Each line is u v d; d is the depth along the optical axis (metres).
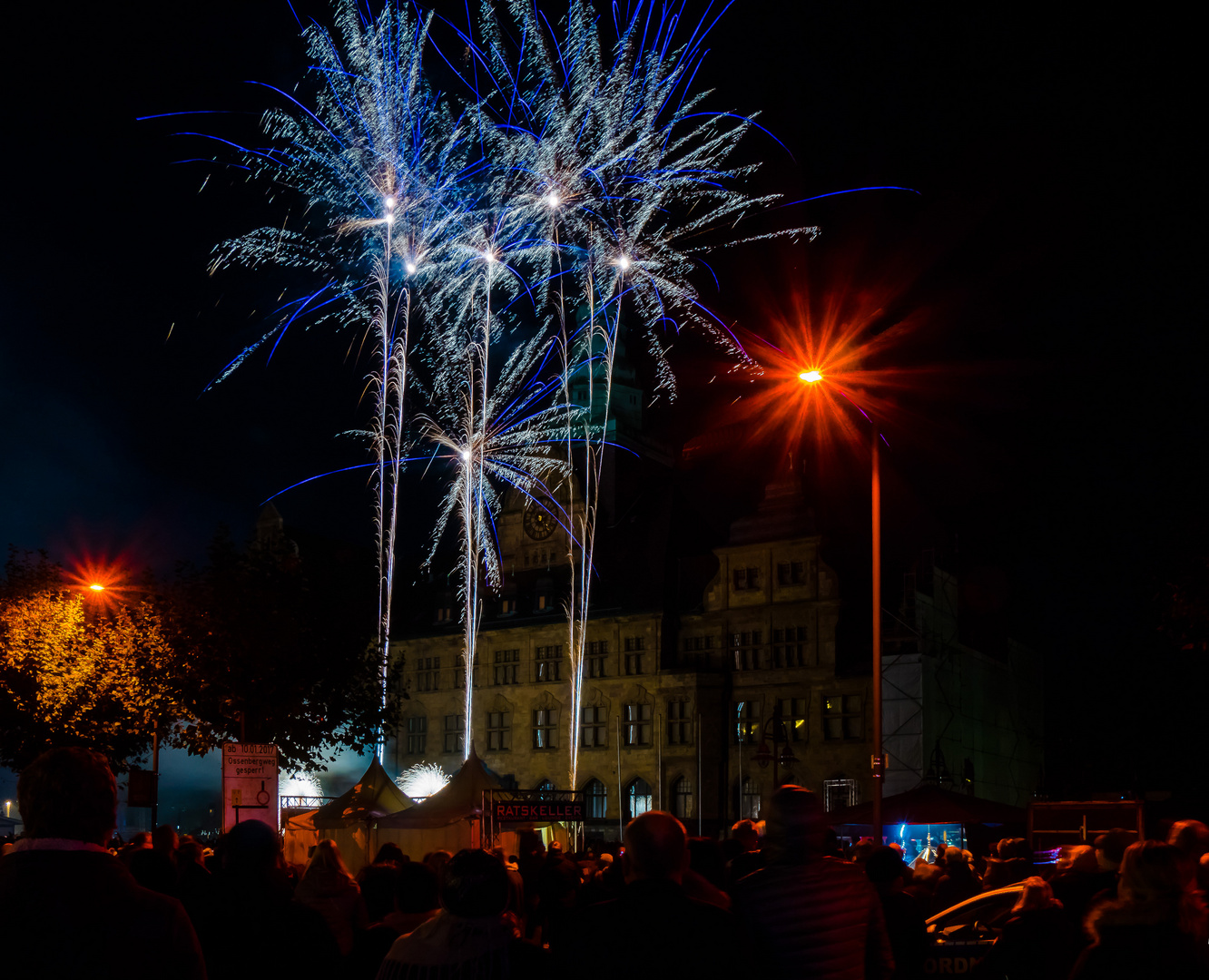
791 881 7.43
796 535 77.44
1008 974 11.27
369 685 47.94
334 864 11.10
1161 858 7.58
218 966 7.67
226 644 42.59
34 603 46.59
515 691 87.56
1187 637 32.91
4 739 49.28
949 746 73.56
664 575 82.88
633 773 80.19
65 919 5.05
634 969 6.22
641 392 94.88
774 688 76.38
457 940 6.75
